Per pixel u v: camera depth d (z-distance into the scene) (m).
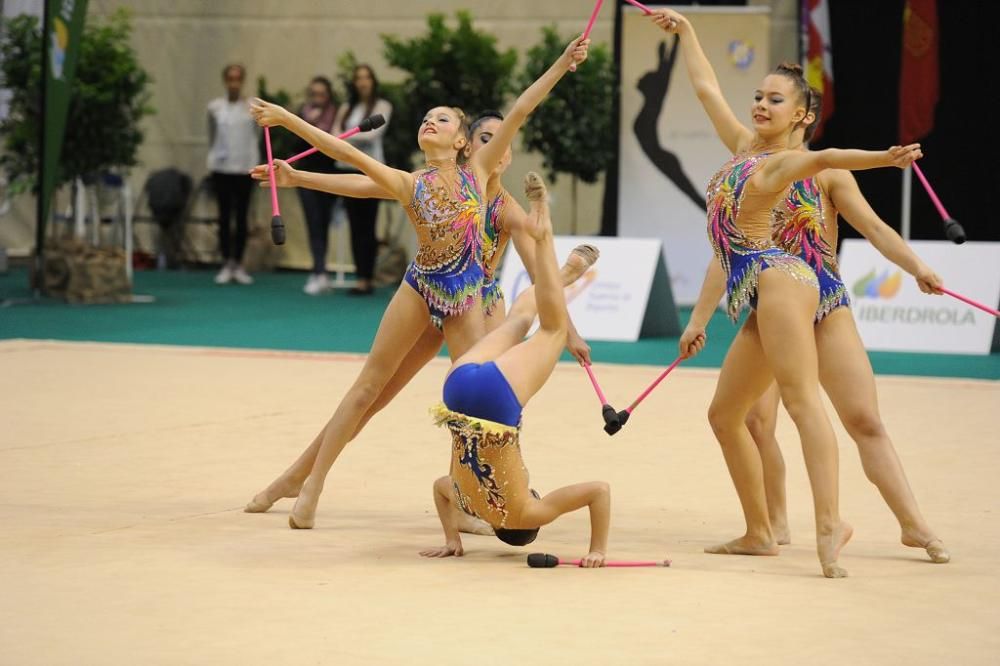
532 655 11.91
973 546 16.48
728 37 45.16
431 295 17.16
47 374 31.42
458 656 11.86
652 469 21.42
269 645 12.16
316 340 38.78
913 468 21.44
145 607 13.41
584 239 40.06
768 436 17.00
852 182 16.44
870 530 17.48
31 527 17.05
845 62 47.09
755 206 15.48
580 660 11.78
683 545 16.66
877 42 46.72
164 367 32.84
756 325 15.80
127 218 48.38
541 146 47.44
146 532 16.91
